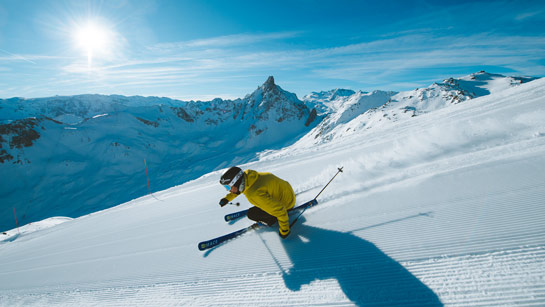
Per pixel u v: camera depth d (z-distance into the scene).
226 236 3.31
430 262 2.06
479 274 1.84
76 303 3.01
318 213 3.33
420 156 4.50
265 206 2.72
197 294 2.50
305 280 2.26
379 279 2.04
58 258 4.77
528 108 6.24
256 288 2.34
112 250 4.30
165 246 3.80
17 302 3.47
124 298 2.81
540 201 2.39
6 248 7.57
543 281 1.65
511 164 3.19
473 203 2.62
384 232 2.57
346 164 5.65
